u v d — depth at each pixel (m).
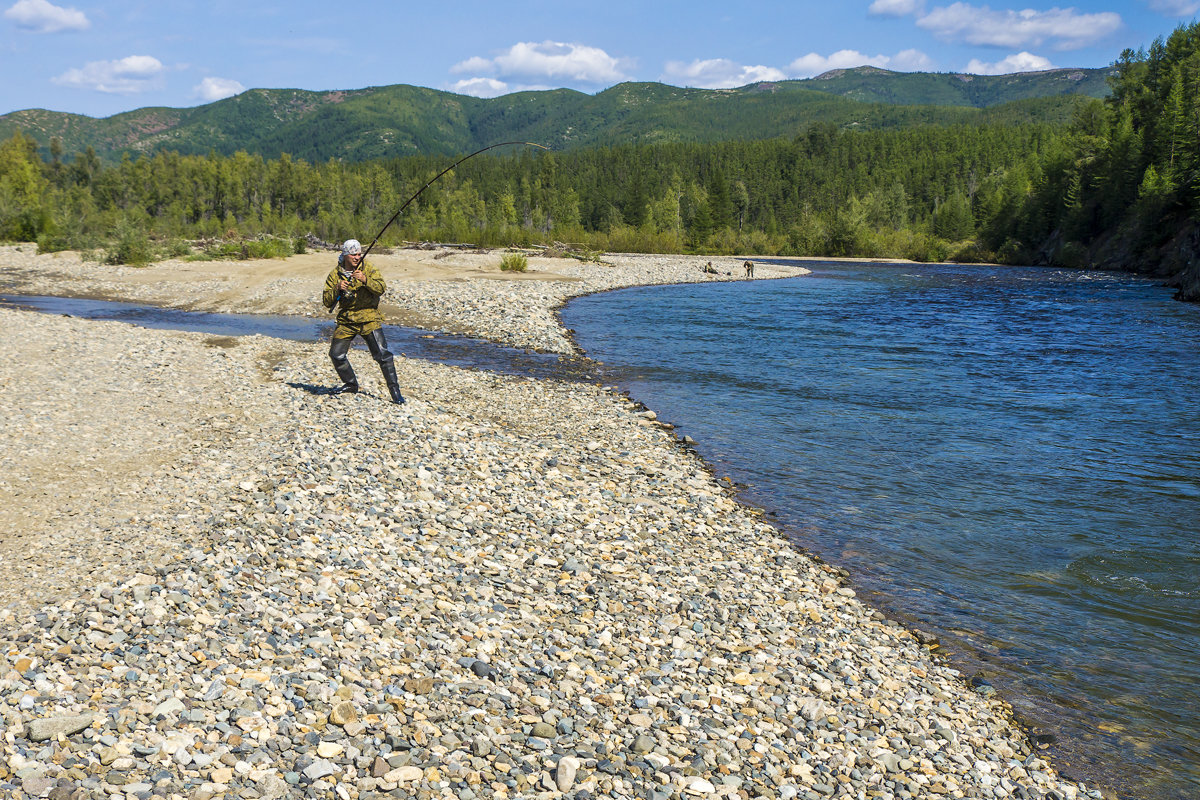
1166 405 16.44
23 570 6.28
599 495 10.38
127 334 18.81
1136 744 5.84
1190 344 24.56
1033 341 25.23
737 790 4.65
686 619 7.14
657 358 21.72
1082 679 6.68
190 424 11.22
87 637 5.09
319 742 4.36
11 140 127.88
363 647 5.58
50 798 3.55
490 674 5.50
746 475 11.92
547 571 7.75
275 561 6.79
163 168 129.38
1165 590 8.30
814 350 23.22
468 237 81.12
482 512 9.07
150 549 6.78
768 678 6.20
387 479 9.45
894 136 193.25
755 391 17.77
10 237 62.09
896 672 6.66
